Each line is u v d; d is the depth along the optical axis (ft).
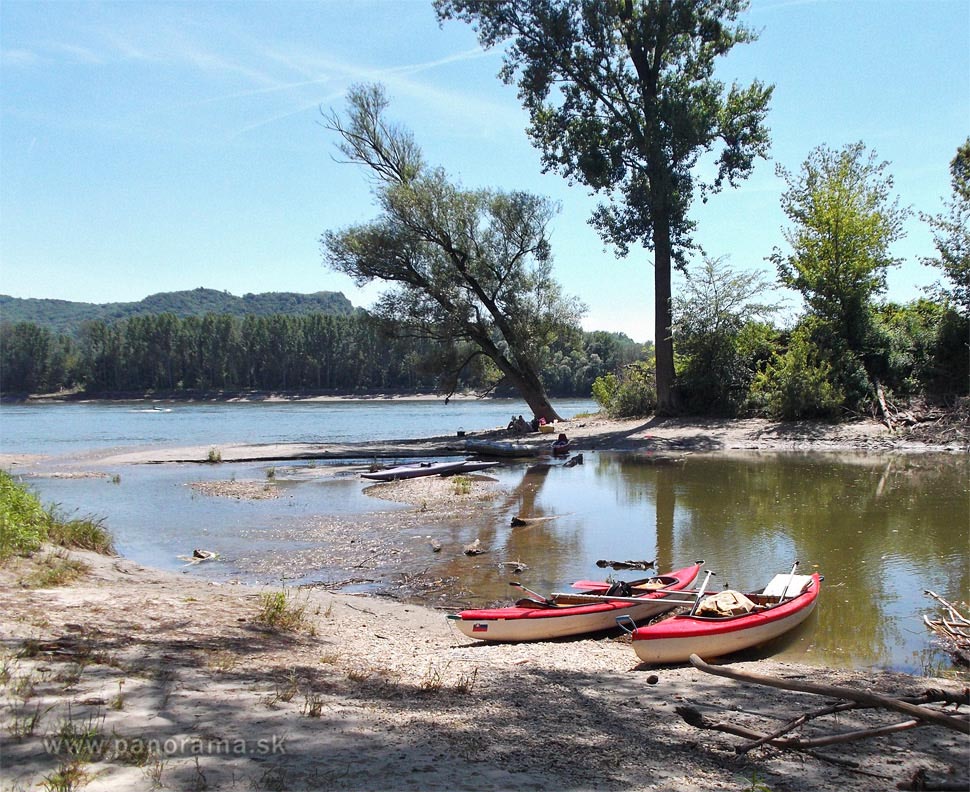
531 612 30.07
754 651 28.37
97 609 26.94
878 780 15.99
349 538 49.16
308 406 290.35
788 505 59.06
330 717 17.26
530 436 116.47
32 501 43.24
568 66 113.60
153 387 377.09
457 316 120.06
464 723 17.90
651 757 16.57
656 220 112.27
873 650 28.30
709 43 111.55
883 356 109.70
